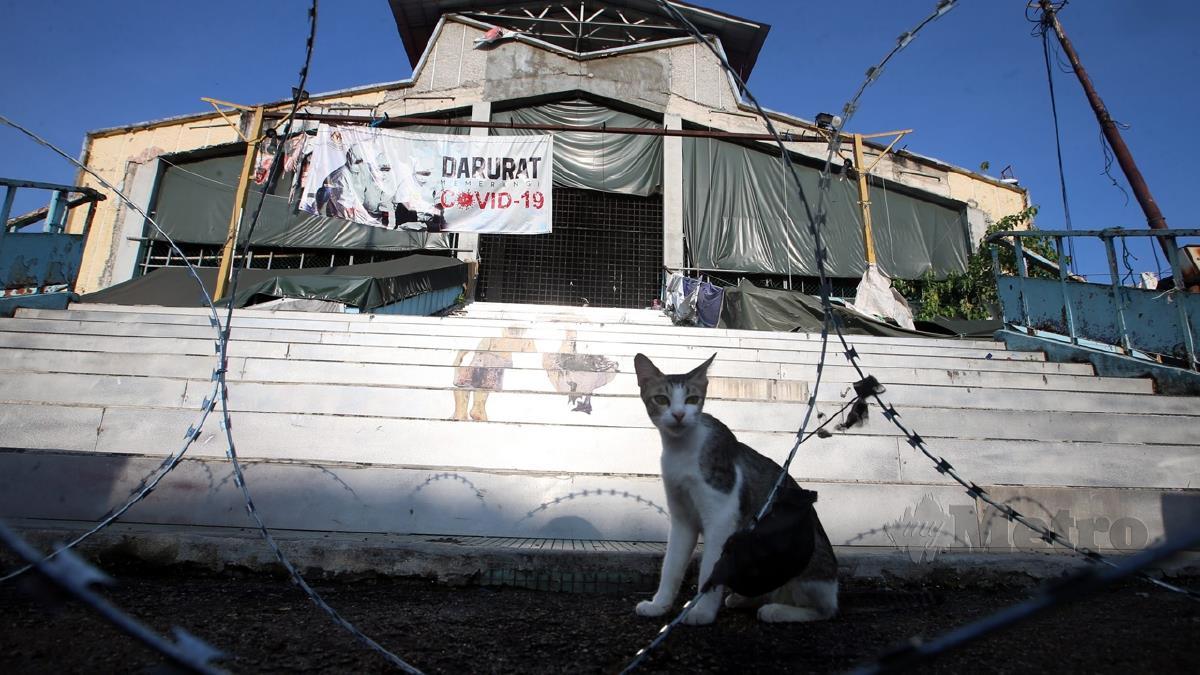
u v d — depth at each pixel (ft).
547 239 47.19
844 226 48.42
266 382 14.84
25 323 20.11
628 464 13.56
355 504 11.82
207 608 7.88
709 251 46.98
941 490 12.10
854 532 11.87
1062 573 10.09
